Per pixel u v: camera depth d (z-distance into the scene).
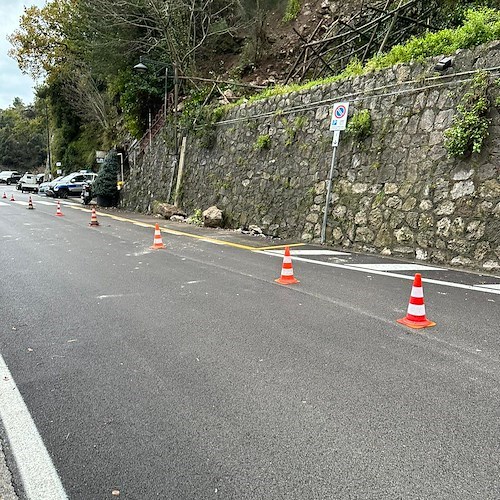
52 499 2.29
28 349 4.25
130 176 25.16
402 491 2.31
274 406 3.19
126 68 25.91
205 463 2.55
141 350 4.22
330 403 3.23
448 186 8.66
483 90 8.15
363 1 17.08
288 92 13.76
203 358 4.03
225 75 22.53
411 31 13.39
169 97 24.48
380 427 2.91
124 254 9.66
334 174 11.33
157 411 3.12
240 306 5.64
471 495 2.28
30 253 9.72
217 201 16.36
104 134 36.12
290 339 4.50
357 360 3.97
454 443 2.73
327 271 7.81
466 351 4.16
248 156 15.05
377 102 10.45
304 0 23.58
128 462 2.57
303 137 12.72
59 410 3.15
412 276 7.39
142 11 22.86
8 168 80.00
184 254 9.69
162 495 2.29
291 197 12.75
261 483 2.38
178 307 5.61
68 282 6.96
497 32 8.52
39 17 33.91
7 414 3.10
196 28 23.44
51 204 26.20
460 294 6.18
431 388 3.44
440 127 9.01
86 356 4.08
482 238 8.00
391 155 9.95
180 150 19.83
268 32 23.44
